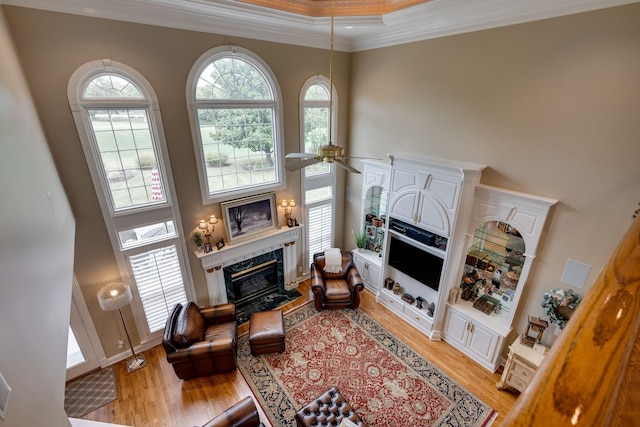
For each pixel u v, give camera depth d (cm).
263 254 602
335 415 362
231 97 493
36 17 332
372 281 653
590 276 369
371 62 562
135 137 427
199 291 544
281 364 483
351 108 627
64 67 358
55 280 231
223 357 449
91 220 421
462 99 445
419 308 554
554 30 343
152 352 511
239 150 526
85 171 401
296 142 584
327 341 527
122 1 363
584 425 32
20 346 136
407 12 418
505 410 415
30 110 316
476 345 479
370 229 665
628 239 93
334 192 682
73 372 460
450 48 442
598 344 47
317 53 555
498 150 420
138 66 400
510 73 388
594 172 345
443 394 434
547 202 374
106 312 467
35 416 133
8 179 181
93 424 294
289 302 630
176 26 413
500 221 429
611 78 317
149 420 407
